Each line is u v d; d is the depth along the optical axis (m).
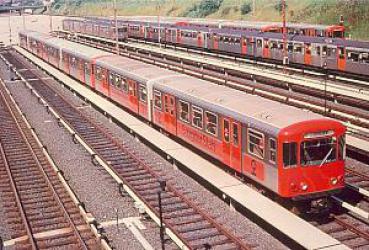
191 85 25.72
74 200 20.11
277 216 17.25
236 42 54.94
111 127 32.75
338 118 29.80
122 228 18.19
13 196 21.75
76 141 29.61
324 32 49.25
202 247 16.33
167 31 69.25
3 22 143.25
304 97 36.16
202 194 20.83
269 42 49.66
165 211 19.16
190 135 24.56
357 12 66.25
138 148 27.81
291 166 17.53
